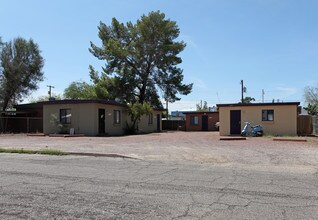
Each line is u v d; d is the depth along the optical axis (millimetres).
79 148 17562
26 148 17422
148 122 43438
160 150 16656
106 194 7453
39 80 45688
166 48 45625
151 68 47531
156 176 9656
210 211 6180
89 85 51719
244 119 30078
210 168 11227
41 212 6117
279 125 29141
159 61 46812
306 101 58250
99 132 31703
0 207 6434
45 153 15586
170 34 46562
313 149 16906
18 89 43969
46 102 32156
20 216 5898
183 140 24109
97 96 43594
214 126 49625
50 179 9203
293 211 6172
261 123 29609
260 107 29656
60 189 7953
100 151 16047
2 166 11695
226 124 30656
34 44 45094
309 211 6168
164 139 25359
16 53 43844
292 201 6844
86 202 6789
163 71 47594
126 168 11219
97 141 22875
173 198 7094
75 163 12508
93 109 30422
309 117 30391
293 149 16922
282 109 29109
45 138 26156
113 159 13734
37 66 44844
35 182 8781
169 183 8625
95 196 7273
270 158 13633
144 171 10562
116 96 45250
